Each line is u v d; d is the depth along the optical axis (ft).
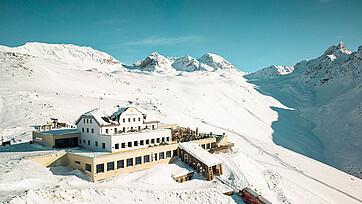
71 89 351.46
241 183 129.49
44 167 106.83
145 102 351.05
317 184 181.88
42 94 281.54
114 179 109.40
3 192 74.18
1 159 103.40
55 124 169.68
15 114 214.48
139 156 126.21
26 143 147.95
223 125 348.79
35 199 73.46
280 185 150.71
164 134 153.99
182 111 367.86
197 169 135.13
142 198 96.07
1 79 297.74
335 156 342.64
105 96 361.71
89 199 85.35
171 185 114.83
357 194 180.14
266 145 267.18
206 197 108.17
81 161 112.16
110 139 122.11
